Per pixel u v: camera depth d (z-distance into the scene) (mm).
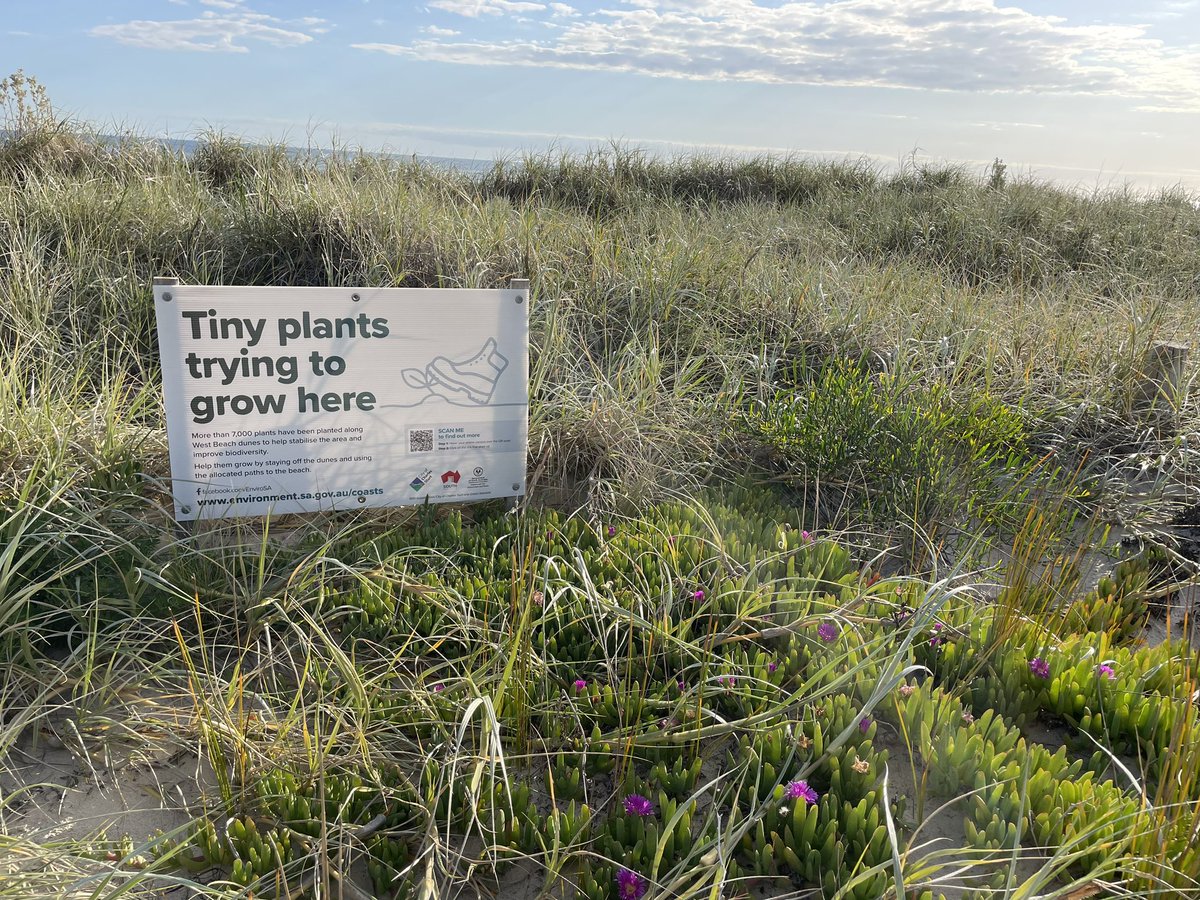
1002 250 10250
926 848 2422
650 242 7707
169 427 3621
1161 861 2146
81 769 2684
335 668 2980
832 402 4895
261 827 2461
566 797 2633
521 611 3059
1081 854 2127
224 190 8883
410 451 3998
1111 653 3238
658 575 3502
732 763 2732
